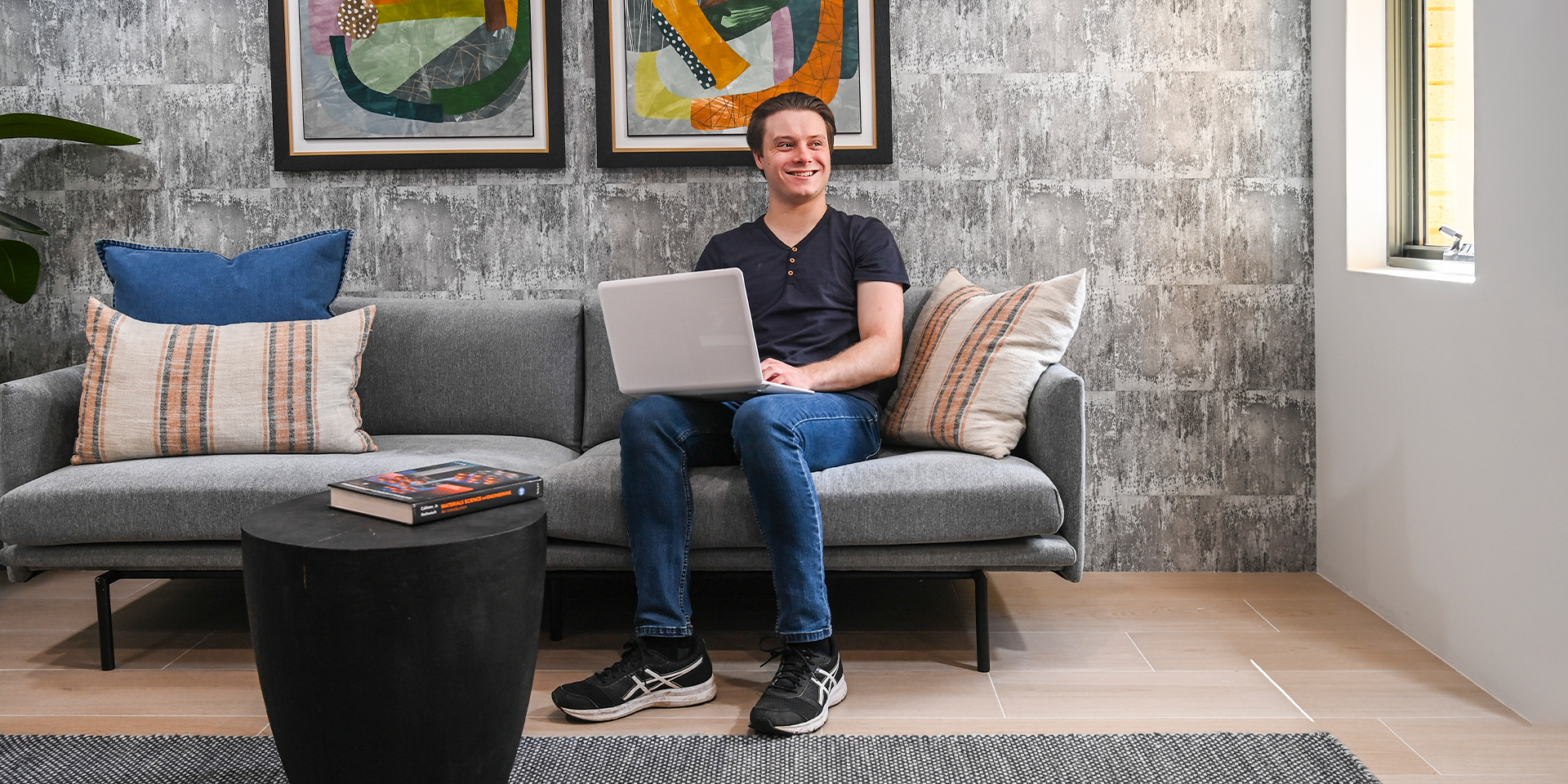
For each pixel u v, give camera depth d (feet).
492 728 4.91
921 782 5.32
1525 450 5.99
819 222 7.93
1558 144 5.61
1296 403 9.11
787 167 7.68
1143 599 8.43
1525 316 5.97
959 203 9.09
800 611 6.22
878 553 6.73
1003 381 7.30
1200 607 8.20
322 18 9.00
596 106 9.02
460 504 5.11
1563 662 5.70
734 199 9.12
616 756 5.63
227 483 6.83
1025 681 6.71
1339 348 8.55
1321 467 8.99
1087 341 9.14
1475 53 6.46
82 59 9.11
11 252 8.38
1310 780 5.29
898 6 8.99
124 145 8.89
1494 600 6.35
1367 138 8.25
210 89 9.11
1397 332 7.55
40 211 9.21
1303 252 9.02
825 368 7.06
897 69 9.02
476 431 8.57
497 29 9.02
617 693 6.17
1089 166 9.04
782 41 8.98
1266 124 8.96
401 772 4.75
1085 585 8.84
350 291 9.25
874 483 6.64
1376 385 7.89
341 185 9.17
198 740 5.87
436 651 4.66
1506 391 6.17
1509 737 5.79
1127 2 8.94
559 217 9.18
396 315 8.64
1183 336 9.11
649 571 6.39
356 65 9.04
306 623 4.60
